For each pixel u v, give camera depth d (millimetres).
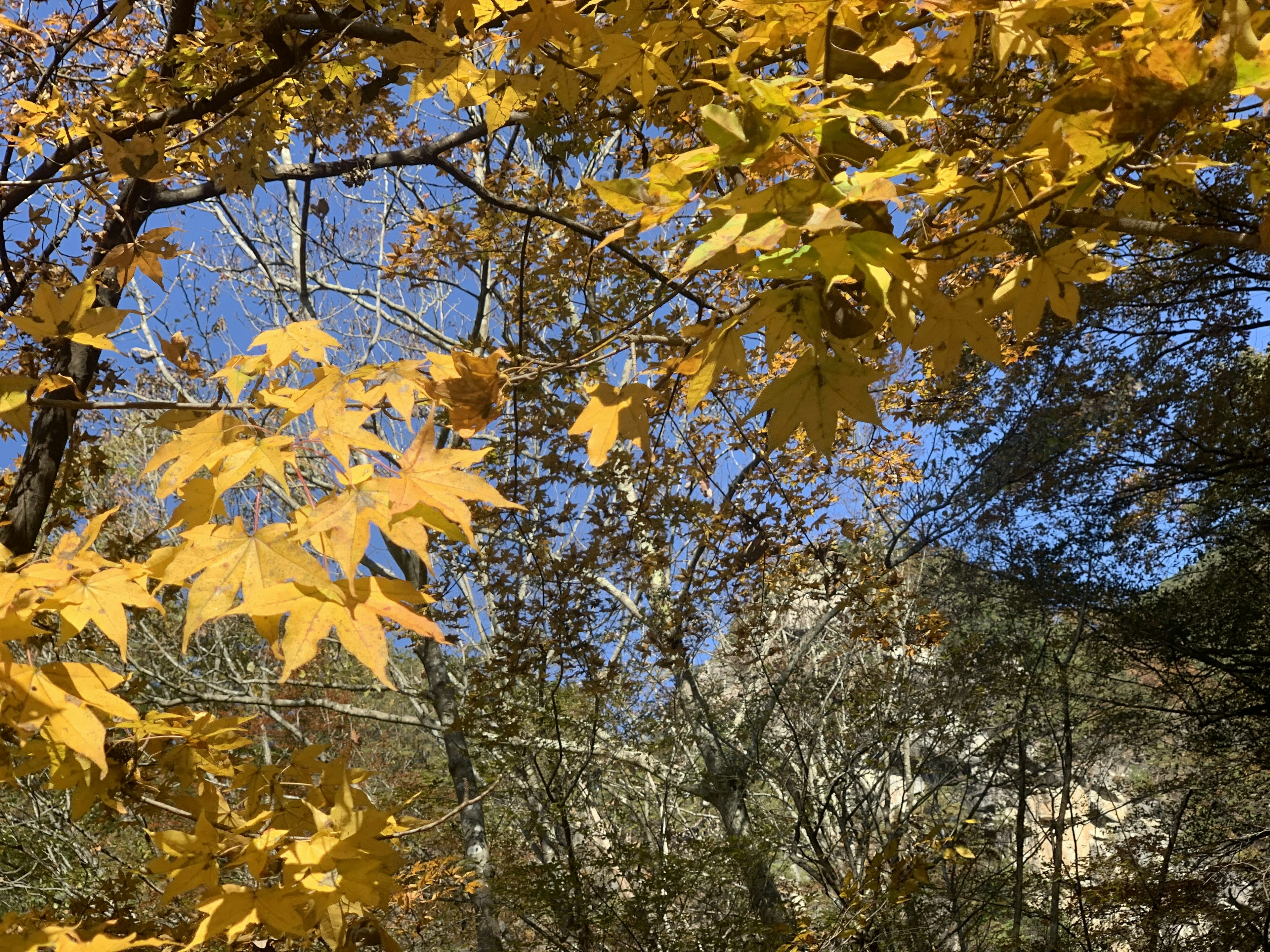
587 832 6758
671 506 5934
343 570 1072
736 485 6301
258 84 3148
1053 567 10195
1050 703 6824
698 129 3549
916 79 1165
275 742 12984
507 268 6887
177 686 7621
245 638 11547
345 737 12945
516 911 6449
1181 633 10375
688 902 6574
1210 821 9609
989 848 5820
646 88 1769
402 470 1165
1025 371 10609
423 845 8359
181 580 1058
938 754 7391
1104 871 5879
